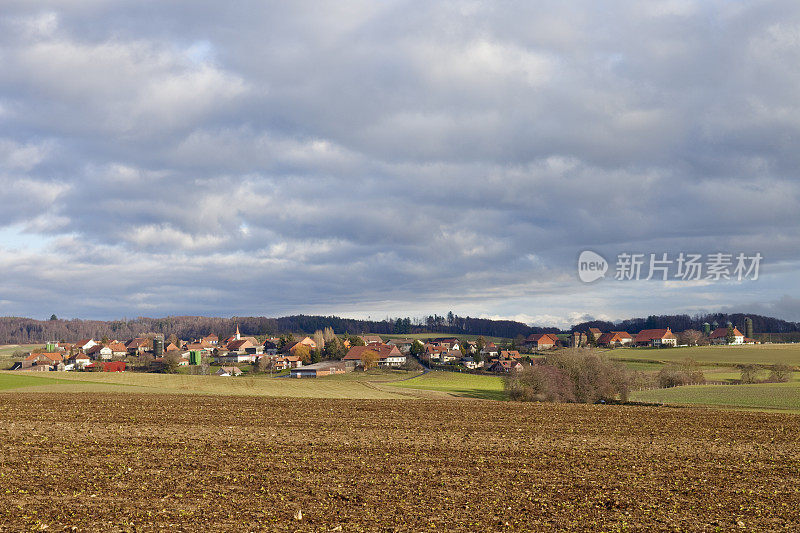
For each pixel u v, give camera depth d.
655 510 20.86
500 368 134.50
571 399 73.94
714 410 50.16
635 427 39.50
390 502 21.25
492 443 32.69
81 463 26.39
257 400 54.16
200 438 32.84
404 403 52.84
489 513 20.23
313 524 18.88
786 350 144.12
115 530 18.05
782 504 21.69
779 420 43.66
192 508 20.20
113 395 57.59
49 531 17.92
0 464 26.03
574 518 19.88
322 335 197.75
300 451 29.73
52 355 170.88
